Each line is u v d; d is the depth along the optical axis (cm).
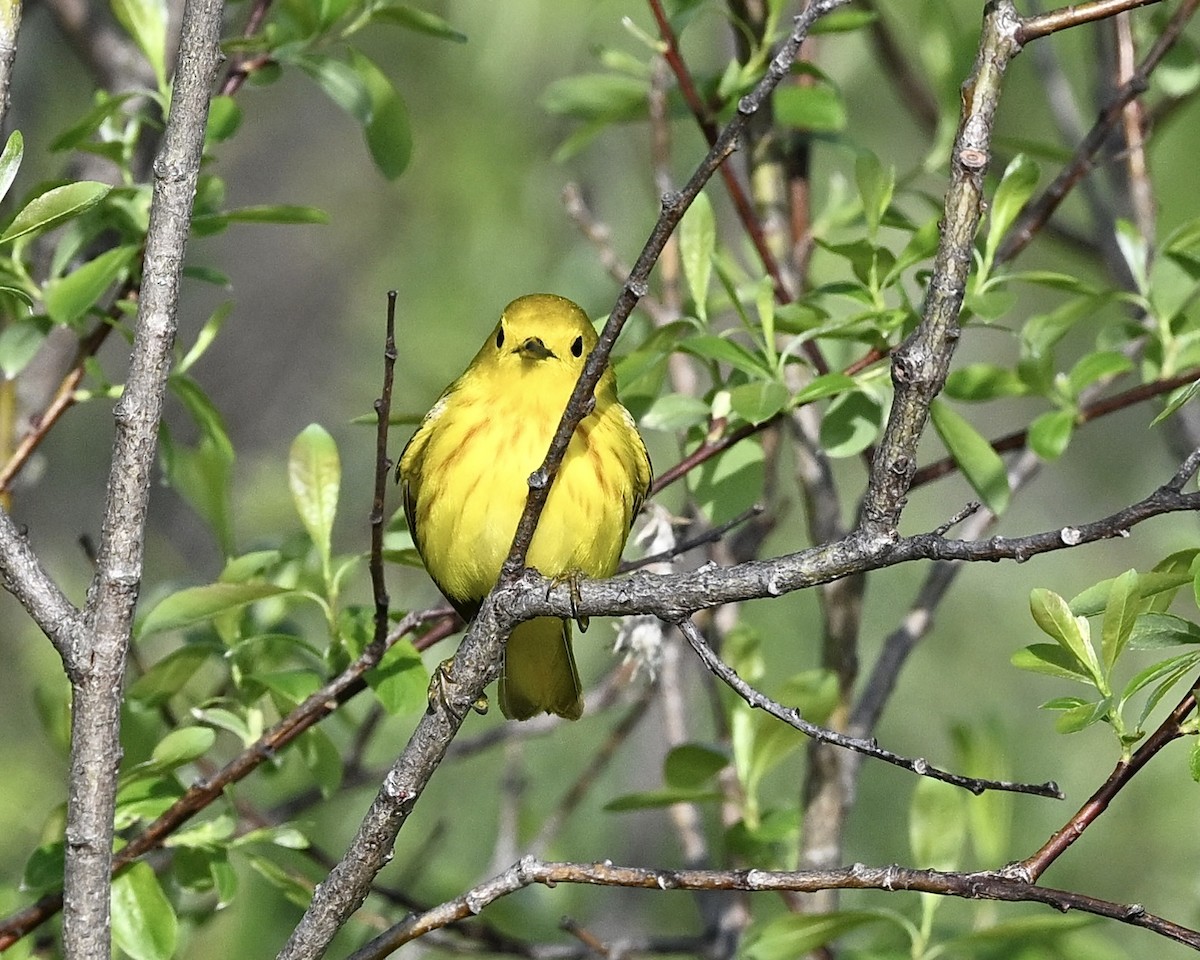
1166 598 732
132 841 894
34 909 877
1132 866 1619
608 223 1691
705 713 1678
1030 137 1714
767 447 1159
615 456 977
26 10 1286
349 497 1836
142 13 987
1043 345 1012
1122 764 657
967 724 1073
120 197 976
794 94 1092
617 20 1520
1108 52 1241
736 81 1093
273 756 890
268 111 2100
